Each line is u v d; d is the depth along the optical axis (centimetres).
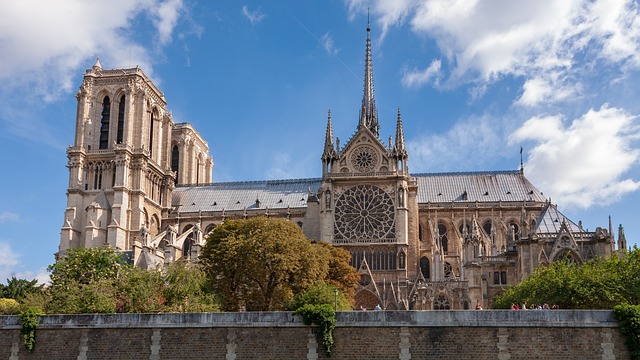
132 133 16050
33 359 6284
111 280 8581
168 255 13700
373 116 17075
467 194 16288
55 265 10344
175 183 18638
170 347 6072
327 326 5853
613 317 5650
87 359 6181
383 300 13175
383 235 13988
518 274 11494
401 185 14112
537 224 11981
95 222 15150
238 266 9162
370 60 17500
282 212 16175
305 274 9275
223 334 6022
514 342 5700
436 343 5772
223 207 16950
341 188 14400
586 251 11106
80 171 15750
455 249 15288
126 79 16388
